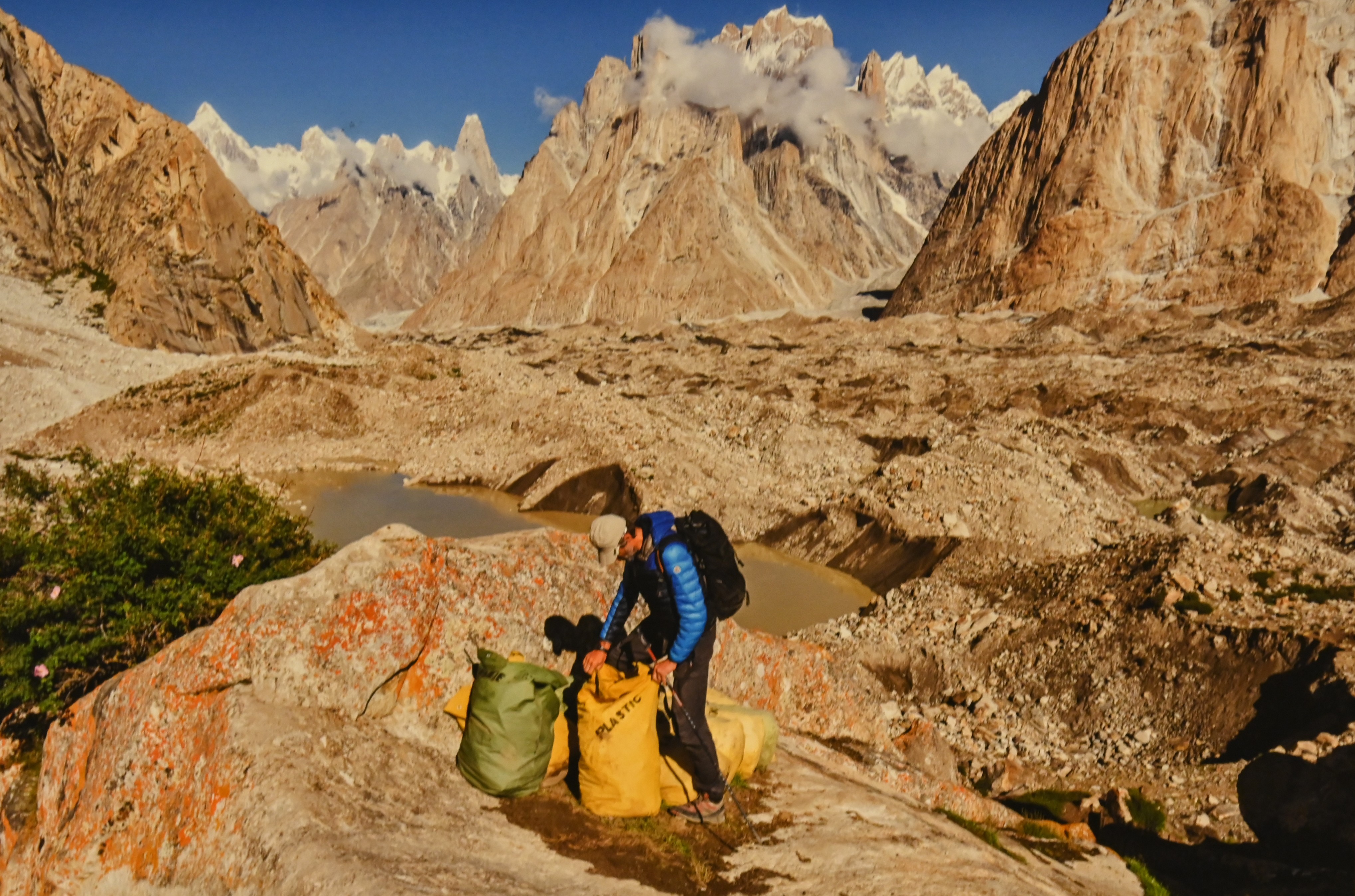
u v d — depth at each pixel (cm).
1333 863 955
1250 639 1580
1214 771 1364
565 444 3719
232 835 472
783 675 952
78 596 974
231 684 554
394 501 3534
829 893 485
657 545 493
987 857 615
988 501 2739
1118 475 3791
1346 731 1240
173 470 1229
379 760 538
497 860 471
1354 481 3428
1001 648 1920
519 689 538
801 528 3008
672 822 543
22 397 4159
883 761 916
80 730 609
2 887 614
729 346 9962
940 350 8488
